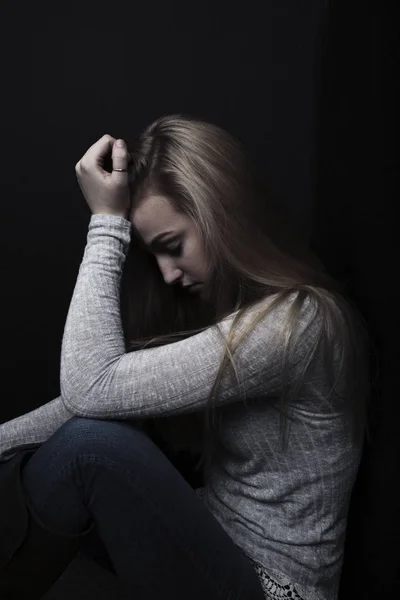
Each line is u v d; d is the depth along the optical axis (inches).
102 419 48.6
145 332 61.1
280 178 80.1
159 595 45.9
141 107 82.5
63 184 85.8
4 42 83.7
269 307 48.6
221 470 54.6
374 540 56.6
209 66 80.6
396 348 51.8
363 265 54.7
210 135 53.1
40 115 84.6
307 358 48.3
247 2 79.1
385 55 50.7
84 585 74.0
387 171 50.7
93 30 82.4
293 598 49.0
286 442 50.2
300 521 50.4
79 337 49.8
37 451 47.5
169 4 80.7
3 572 46.9
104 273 52.1
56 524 45.9
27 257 87.9
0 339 90.1
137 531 45.3
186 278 54.7
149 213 53.0
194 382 48.2
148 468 45.7
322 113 63.6
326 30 62.6
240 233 51.5
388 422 53.8
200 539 45.9
